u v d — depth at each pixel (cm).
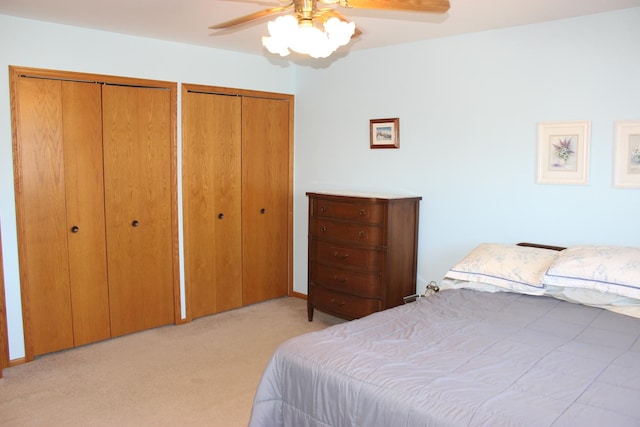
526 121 336
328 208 399
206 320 431
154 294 406
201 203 427
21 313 341
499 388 175
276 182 480
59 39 342
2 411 279
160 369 335
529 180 337
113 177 375
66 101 349
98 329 378
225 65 430
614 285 258
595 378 184
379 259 370
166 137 399
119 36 368
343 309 396
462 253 375
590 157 311
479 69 355
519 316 256
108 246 377
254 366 341
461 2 283
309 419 198
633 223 298
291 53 431
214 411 282
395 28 345
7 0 289
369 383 182
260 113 461
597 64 305
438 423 159
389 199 359
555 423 152
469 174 366
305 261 492
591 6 288
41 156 341
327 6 243
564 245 326
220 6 300
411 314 259
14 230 334
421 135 391
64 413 278
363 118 429
